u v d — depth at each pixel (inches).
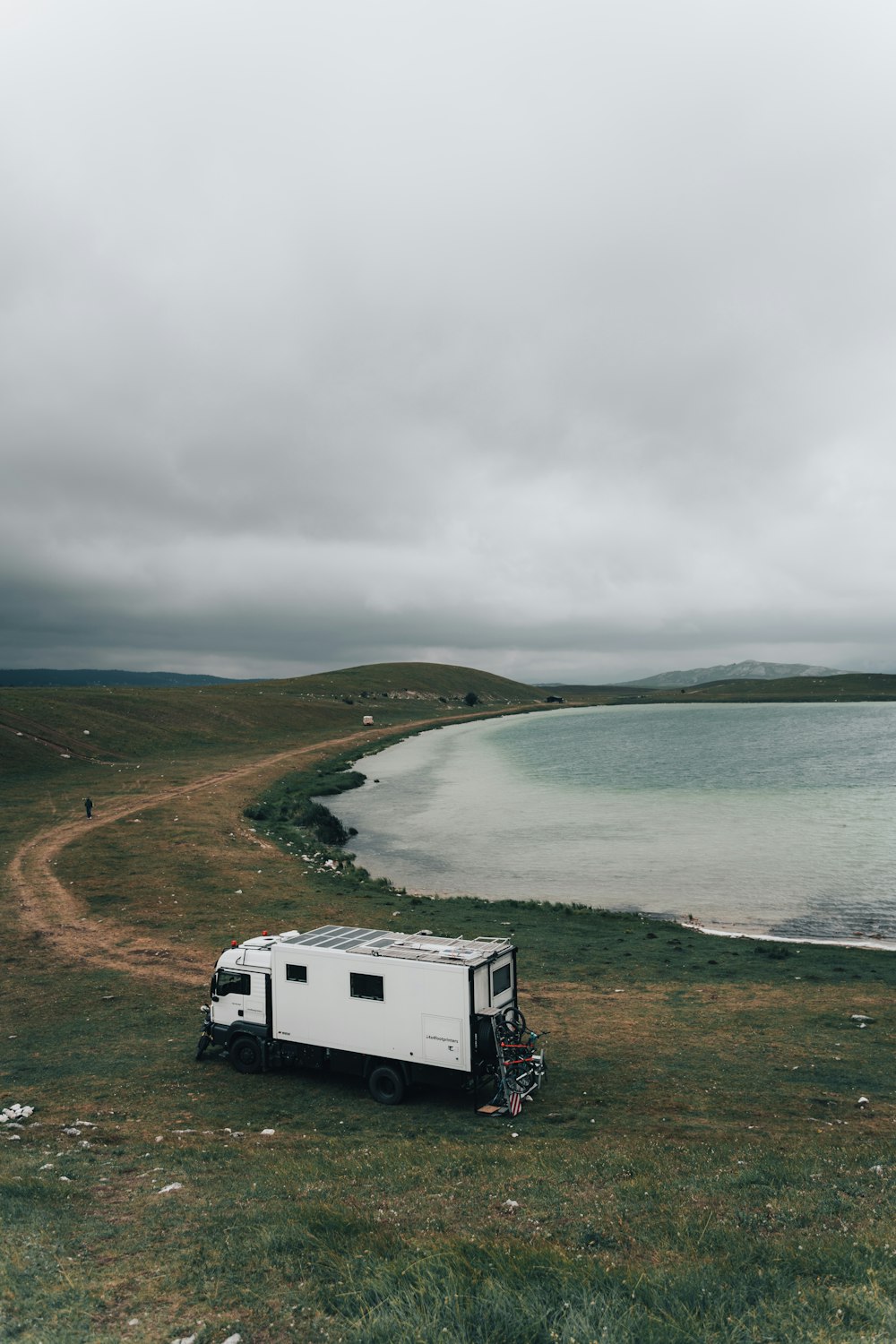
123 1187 553.6
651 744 6314.0
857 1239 422.9
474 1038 786.8
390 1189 549.3
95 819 2731.3
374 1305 357.1
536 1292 358.3
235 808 3053.6
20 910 1700.3
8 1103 822.5
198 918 1622.8
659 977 1296.8
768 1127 735.1
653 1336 315.3
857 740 6195.9
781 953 1423.5
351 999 836.6
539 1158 629.0
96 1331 341.4
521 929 1598.2
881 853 2349.9
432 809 3449.8
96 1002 1178.6
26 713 5103.3
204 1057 959.0
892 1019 1077.8
